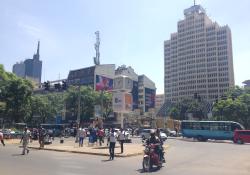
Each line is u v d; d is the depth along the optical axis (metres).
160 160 17.05
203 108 113.44
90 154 24.44
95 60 146.00
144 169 15.70
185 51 182.25
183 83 180.62
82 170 15.44
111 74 133.75
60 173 14.27
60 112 95.25
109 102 86.81
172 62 190.25
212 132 52.28
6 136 47.47
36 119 90.19
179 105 121.44
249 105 79.81
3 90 61.50
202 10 188.50
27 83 64.56
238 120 79.69
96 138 33.72
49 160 19.81
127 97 63.66
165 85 193.00
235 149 31.47
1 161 18.77
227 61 167.00
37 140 45.69
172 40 192.25
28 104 65.25
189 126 55.06
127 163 18.70
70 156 22.77
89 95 83.12
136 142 42.38
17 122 66.19
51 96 103.00
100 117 53.84
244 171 15.90
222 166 17.89
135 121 100.75
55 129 65.38
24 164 17.44
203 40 175.62
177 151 28.28
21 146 31.75
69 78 142.00
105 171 15.20
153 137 17.08
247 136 44.50
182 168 16.78
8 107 61.84
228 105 80.50
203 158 22.25
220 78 167.50
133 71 148.75
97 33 147.62
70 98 83.50
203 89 171.75
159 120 94.38
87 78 134.00
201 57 175.12
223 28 170.25
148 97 150.88
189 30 182.25
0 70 61.66
